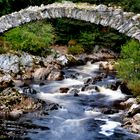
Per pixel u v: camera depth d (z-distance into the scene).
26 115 18.77
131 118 18.30
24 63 26.11
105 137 16.98
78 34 34.00
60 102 20.88
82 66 28.66
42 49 29.06
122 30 21.05
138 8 31.80
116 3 32.47
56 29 33.88
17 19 22.70
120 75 22.97
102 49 32.19
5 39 28.23
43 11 22.39
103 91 22.39
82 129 17.72
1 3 30.67
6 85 22.98
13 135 16.86
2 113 18.70
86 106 20.36
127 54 22.88
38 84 23.89
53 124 18.11
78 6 22.12
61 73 26.22
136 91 21.75
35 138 16.72
